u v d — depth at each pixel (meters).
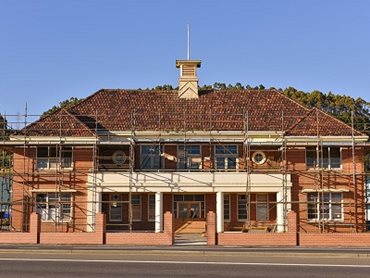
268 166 42.41
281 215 39.94
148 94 47.19
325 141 41.00
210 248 29.34
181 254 25.08
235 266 20.98
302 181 41.00
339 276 18.83
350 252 26.47
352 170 40.94
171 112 45.00
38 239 32.81
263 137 42.06
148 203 42.25
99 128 42.69
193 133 42.38
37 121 42.25
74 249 27.16
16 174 40.88
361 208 40.72
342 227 40.50
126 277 18.41
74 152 41.25
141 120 44.09
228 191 40.22
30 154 41.28
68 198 40.78
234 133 42.38
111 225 41.75
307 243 31.84
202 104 45.94
